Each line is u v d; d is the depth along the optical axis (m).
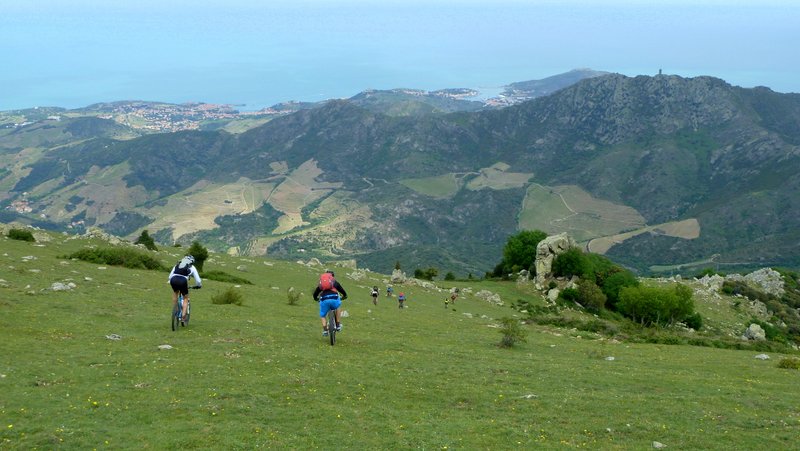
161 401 16.33
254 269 70.75
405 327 39.56
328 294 26.59
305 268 80.75
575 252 108.00
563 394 20.73
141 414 15.24
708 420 18.14
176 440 13.66
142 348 22.30
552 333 48.16
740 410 19.47
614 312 100.69
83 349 21.27
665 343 50.41
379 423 16.19
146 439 13.65
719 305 124.56
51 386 16.75
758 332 88.81
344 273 83.19
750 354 41.50
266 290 52.44
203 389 17.70
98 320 27.11
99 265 49.97
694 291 132.25
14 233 60.84
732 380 25.61
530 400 19.61
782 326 124.31
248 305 40.12
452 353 28.78
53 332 23.53
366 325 37.66
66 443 13.08
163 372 19.14
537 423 17.23
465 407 18.61
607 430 16.80
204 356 21.84
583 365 27.97
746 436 16.64
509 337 33.97
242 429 14.73
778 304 142.12
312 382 19.72
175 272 26.58
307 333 30.08
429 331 38.75
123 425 14.45
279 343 25.84
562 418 17.80
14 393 15.78
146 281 44.72
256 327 29.81
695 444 15.89
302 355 23.69
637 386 23.00
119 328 25.80
